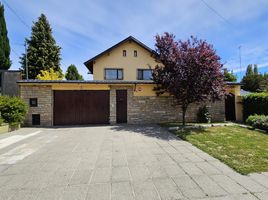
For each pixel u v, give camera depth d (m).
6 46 18.36
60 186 3.51
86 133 8.55
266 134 7.86
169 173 4.05
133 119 11.27
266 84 24.22
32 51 27.31
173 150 5.79
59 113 10.85
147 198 3.06
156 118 11.47
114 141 6.97
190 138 7.20
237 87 12.59
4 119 9.22
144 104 11.38
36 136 8.04
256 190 3.28
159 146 6.25
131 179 3.78
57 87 10.77
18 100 9.76
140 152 5.61
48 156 5.31
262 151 5.46
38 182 3.69
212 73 8.82
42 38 28.09
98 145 6.45
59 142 6.95
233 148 5.81
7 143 6.86
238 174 3.96
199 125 9.91
